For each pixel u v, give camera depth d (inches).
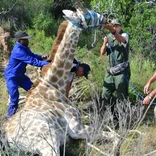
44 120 272.1
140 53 486.6
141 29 485.7
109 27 303.1
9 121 281.1
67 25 293.4
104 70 390.9
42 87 297.6
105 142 267.6
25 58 310.8
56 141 263.1
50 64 300.7
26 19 599.8
